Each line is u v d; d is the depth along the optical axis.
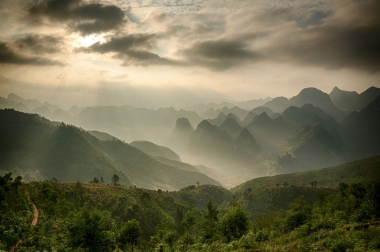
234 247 34.78
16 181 73.94
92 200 97.94
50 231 53.62
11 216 46.00
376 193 39.56
